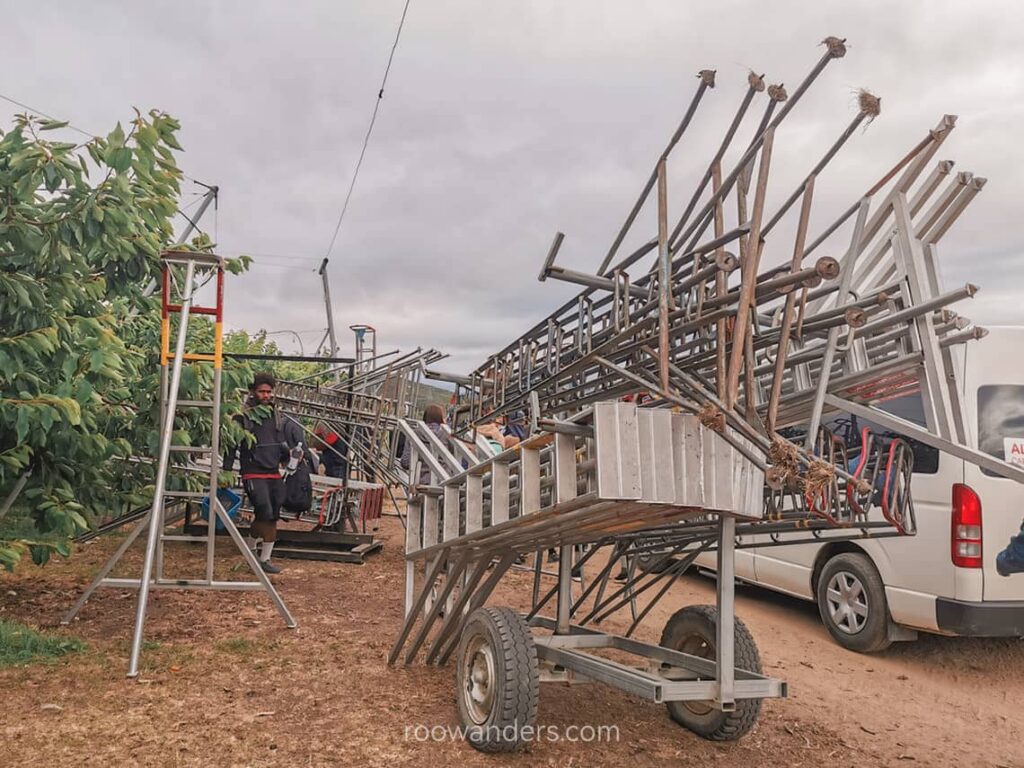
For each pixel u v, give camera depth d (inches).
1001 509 236.4
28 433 228.8
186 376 278.5
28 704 175.6
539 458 153.3
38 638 216.2
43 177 217.0
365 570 360.8
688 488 129.8
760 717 199.9
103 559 349.7
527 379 199.2
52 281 238.2
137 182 247.4
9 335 231.8
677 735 181.9
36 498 242.1
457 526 194.7
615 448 124.3
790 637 284.8
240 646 227.8
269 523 341.7
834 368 158.2
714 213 132.7
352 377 438.9
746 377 130.6
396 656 215.5
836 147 119.9
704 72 119.6
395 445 422.0
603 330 158.1
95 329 237.3
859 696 224.8
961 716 214.2
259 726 171.3
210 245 292.0
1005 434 240.8
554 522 147.8
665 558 211.6
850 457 171.0
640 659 243.8
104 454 257.4
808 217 125.2
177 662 210.5
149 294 315.6
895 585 253.9
